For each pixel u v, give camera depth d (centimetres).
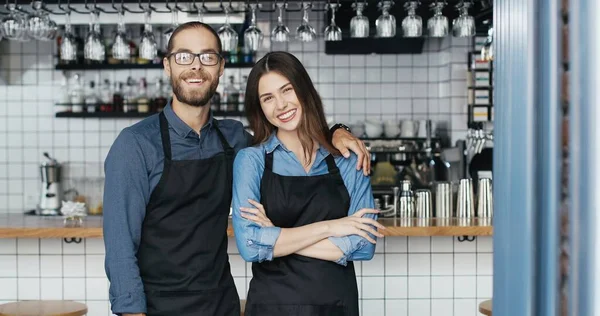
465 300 348
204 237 225
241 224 206
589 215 47
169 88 538
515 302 54
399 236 345
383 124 538
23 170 559
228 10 402
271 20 547
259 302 210
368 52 542
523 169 53
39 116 557
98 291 348
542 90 51
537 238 52
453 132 530
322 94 561
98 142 559
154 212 222
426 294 347
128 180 213
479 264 347
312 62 558
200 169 224
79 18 460
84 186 536
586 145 48
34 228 324
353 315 213
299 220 209
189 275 223
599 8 47
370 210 208
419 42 538
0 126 557
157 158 220
